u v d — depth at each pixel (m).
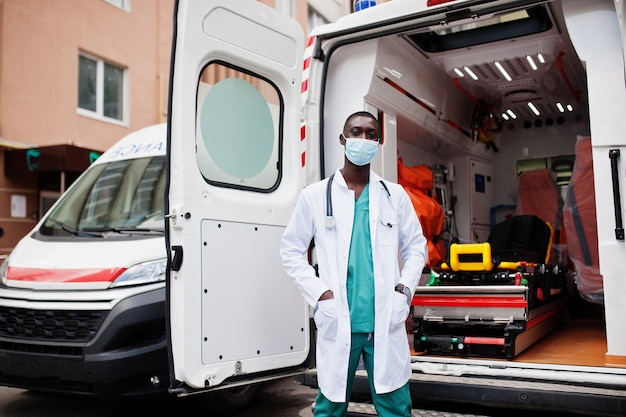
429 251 4.73
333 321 2.67
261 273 3.26
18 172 8.91
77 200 5.02
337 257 2.75
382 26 3.60
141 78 11.34
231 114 3.29
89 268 3.97
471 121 5.99
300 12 10.73
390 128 4.29
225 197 3.10
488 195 6.46
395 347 2.68
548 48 4.47
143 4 11.41
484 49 4.62
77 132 10.04
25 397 4.98
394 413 2.71
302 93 3.73
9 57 8.93
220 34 3.12
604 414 2.77
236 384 3.08
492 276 3.82
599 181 3.02
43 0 9.45
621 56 3.02
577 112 6.26
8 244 8.99
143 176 4.92
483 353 3.59
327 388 2.68
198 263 2.90
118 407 4.64
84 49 10.19
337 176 2.88
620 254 2.95
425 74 4.84
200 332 2.88
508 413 3.56
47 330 3.87
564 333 4.78
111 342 3.66
